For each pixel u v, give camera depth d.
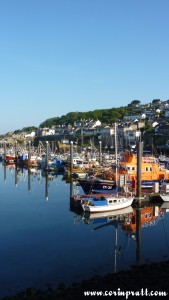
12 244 29.64
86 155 112.19
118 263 24.73
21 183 68.88
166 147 144.62
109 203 40.56
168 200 44.97
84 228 34.69
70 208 44.00
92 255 26.61
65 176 76.56
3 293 20.45
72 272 23.33
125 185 45.28
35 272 23.50
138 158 44.34
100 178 55.09
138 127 188.88
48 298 17.61
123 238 31.16
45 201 49.25
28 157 104.69
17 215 40.41
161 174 54.34
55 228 34.72
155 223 36.50
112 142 159.62
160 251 27.27
